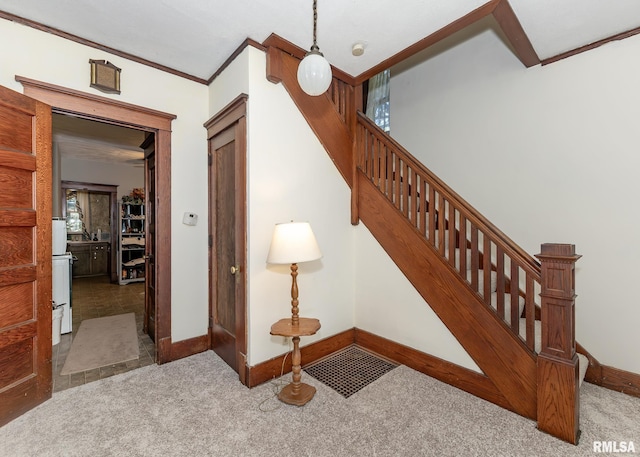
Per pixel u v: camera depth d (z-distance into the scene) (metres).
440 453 1.58
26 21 2.01
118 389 2.19
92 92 2.28
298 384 2.06
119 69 2.38
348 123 2.98
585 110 2.37
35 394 1.96
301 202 2.55
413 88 3.53
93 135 4.36
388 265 2.70
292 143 2.49
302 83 1.80
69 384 2.25
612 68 2.24
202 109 2.86
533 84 2.63
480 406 1.99
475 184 3.01
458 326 2.21
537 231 2.62
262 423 1.81
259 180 2.28
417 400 2.05
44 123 2.02
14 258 1.86
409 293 2.53
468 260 2.91
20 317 1.89
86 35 2.19
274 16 2.01
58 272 3.30
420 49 2.40
